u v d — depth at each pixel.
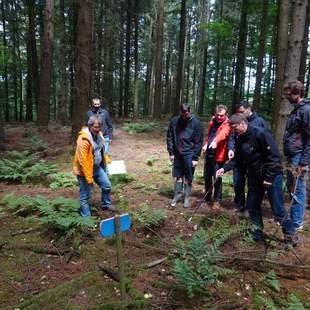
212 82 41.50
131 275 4.32
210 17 37.28
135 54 28.31
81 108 11.12
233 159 5.70
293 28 6.76
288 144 5.36
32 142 12.05
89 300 3.89
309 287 4.17
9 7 27.91
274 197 4.82
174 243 4.79
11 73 32.84
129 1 25.50
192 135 6.61
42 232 5.51
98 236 5.39
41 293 3.95
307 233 5.56
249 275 4.35
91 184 5.66
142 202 6.95
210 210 6.55
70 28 23.41
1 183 8.44
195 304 3.80
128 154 11.63
